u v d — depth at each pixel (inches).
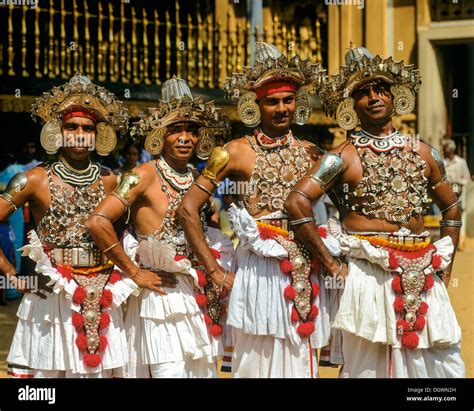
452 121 708.0
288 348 269.7
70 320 269.6
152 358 272.5
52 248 274.1
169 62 604.1
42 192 274.2
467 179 649.6
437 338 262.2
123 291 272.4
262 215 273.9
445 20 667.4
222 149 273.9
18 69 602.2
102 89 278.7
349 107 273.4
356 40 668.1
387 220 264.7
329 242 268.8
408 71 270.5
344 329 262.2
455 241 279.4
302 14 682.8
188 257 279.4
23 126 562.9
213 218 290.8
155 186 279.6
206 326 278.7
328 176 263.1
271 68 273.3
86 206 275.7
